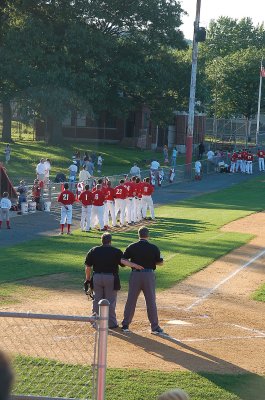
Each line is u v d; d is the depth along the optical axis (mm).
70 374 13961
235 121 100438
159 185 62250
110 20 76938
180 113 92188
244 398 13625
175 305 21094
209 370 15195
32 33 71812
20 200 44188
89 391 13109
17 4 75062
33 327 17484
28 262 27656
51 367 14312
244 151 75188
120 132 88938
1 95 68938
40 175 48656
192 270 26578
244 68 113875
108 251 17906
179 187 62531
